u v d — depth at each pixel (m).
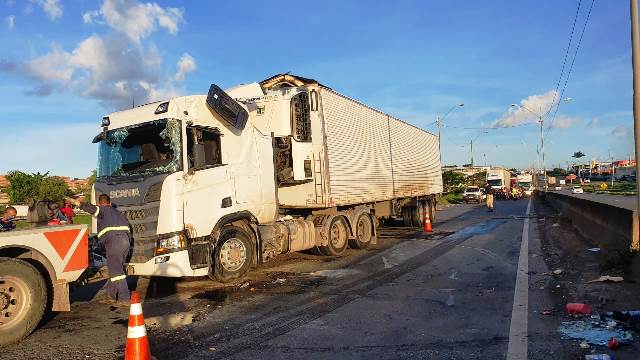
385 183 16.59
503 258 11.44
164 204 8.30
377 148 16.08
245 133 9.99
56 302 6.72
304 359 5.20
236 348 5.64
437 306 7.19
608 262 8.95
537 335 5.64
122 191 8.68
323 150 12.23
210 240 9.00
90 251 7.85
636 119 8.73
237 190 9.59
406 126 19.36
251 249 9.81
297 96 11.73
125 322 6.97
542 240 14.68
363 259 12.10
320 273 10.27
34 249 6.55
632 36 8.73
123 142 9.14
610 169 133.62
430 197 22.94
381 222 21.77
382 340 5.73
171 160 8.57
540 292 7.80
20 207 9.11
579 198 15.94
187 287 9.23
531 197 62.38
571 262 10.20
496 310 6.83
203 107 9.09
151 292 8.94
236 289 8.90
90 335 6.38
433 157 23.50
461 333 5.87
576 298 7.16
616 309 6.45
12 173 34.53
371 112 15.73
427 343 5.55
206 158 9.14
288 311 7.21
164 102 8.78
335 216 12.88
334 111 13.00
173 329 6.48
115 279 7.74
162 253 8.24
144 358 4.95
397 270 10.33
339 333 6.05
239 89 11.16
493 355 5.09
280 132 11.27
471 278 9.17
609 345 5.08
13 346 6.01
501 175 56.81
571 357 4.92
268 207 10.38
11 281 6.19
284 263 11.83
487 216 26.56
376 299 7.77
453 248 13.52
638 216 8.61
